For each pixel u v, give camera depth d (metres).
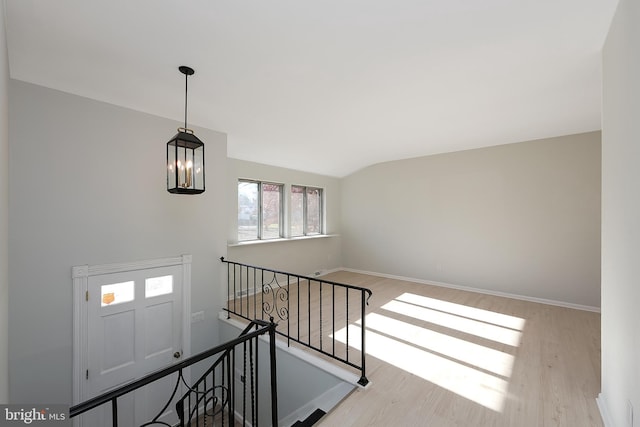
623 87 1.49
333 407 1.99
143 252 2.89
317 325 3.32
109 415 2.67
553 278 4.05
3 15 1.37
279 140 3.96
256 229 4.86
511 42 1.84
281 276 5.10
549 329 3.21
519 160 4.30
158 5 1.49
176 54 1.95
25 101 2.25
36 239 2.29
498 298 4.32
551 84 2.42
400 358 2.60
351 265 6.25
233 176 4.41
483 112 3.07
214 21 1.62
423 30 1.72
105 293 2.64
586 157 3.83
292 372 2.71
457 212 4.86
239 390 3.28
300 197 5.67
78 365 2.47
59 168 2.40
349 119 3.25
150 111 2.90
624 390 1.54
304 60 2.04
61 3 1.47
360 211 6.10
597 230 3.76
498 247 4.47
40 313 2.31
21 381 2.22
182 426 1.34
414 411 1.95
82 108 2.53
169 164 2.17
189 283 3.23
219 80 2.31
